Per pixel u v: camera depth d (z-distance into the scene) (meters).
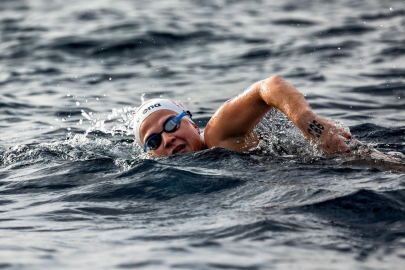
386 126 19.83
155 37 42.12
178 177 12.20
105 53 38.59
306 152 14.01
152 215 9.95
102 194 11.60
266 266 6.94
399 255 7.46
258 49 37.84
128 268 6.97
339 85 27.56
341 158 12.80
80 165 14.48
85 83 30.83
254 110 14.64
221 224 8.97
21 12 55.84
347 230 8.52
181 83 30.08
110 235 8.78
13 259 7.47
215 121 15.47
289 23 47.16
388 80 28.02
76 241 8.48
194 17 50.84
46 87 29.80
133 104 25.97
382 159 12.91
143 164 13.56
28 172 14.34
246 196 10.70
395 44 36.06
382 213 9.23
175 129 15.52
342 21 46.03
